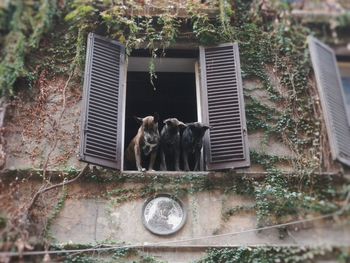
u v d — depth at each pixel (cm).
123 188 885
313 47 1052
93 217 860
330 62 1066
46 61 1012
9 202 852
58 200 870
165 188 888
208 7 1062
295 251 827
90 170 892
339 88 1038
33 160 912
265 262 821
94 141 906
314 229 855
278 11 1097
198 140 924
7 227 817
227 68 1008
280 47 1058
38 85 985
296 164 929
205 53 1030
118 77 994
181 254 831
